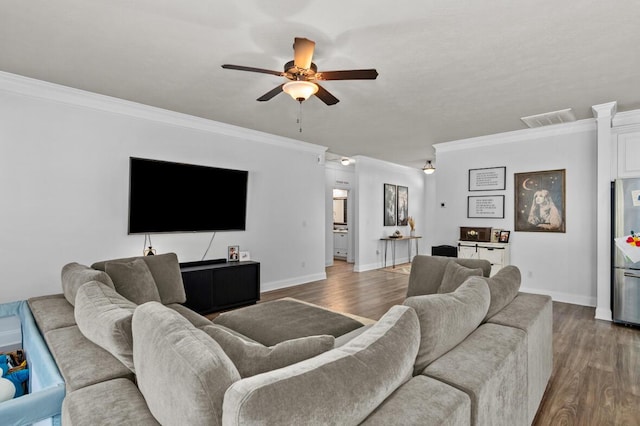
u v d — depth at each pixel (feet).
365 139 18.07
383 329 3.58
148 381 3.23
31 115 10.56
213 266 13.83
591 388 7.58
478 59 8.80
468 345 4.62
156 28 7.45
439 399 3.23
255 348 3.55
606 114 12.39
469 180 17.98
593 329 11.44
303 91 8.16
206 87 10.84
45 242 10.83
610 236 12.49
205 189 14.61
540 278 15.74
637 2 6.42
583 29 7.36
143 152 12.91
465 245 17.16
